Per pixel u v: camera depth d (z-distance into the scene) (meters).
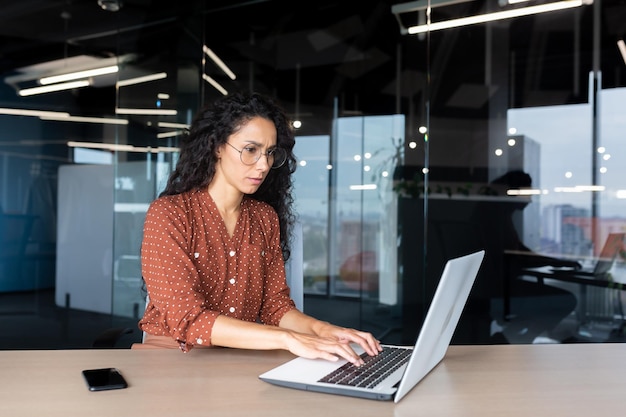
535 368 1.24
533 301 4.20
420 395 1.02
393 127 4.80
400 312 4.69
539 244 4.20
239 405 0.94
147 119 5.02
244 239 1.75
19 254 5.21
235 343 1.33
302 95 5.07
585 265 4.07
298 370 1.14
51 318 5.19
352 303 4.81
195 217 1.67
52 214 5.28
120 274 4.81
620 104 4.04
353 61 4.94
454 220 4.44
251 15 5.12
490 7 4.32
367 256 4.81
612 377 1.17
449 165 4.45
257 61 5.14
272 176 1.94
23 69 5.32
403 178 4.74
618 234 4.02
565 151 4.15
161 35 5.07
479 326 4.29
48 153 5.32
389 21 4.80
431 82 4.48
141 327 1.64
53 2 5.22
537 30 4.21
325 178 4.95
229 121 1.61
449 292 1.05
